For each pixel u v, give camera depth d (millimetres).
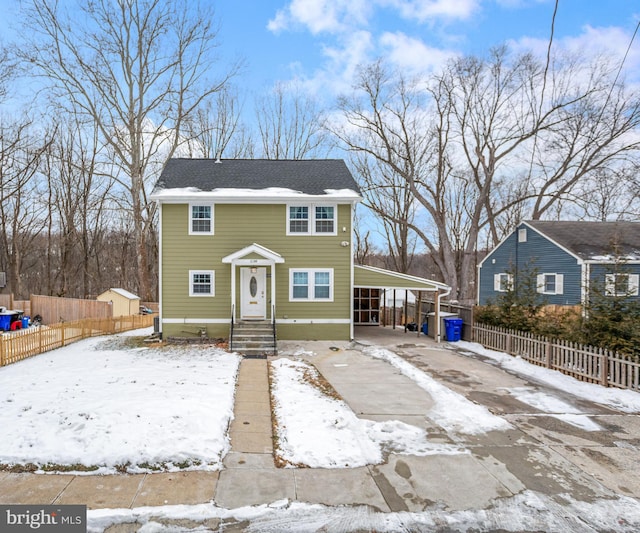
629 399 9102
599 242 25219
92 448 6004
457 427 7508
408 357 13945
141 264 29453
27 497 4957
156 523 4547
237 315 17016
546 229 26922
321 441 6738
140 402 7926
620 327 10141
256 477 5590
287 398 9039
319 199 16938
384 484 5492
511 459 6270
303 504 4988
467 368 12305
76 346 16781
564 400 9188
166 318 16891
